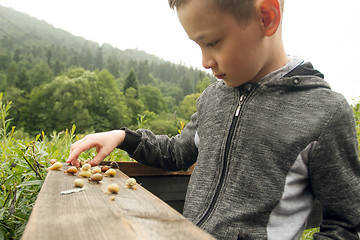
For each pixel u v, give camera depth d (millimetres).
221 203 1220
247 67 1152
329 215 1225
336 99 1228
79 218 600
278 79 1299
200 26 1065
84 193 851
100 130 65938
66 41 163250
